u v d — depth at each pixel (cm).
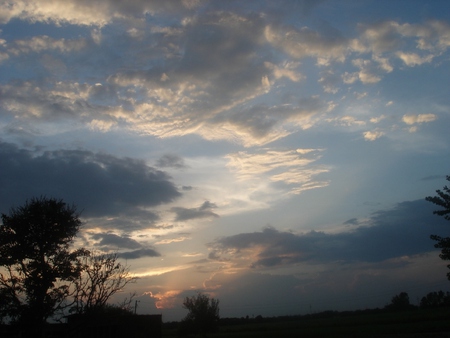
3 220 2694
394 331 6412
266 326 11094
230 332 9212
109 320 2898
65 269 2580
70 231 2791
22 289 2559
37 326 2527
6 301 2486
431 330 6303
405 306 15700
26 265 2630
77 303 2550
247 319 15675
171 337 7700
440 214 2386
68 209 2842
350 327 8306
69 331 2542
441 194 2422
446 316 9194
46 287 2577
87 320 2539
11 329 2552
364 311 17550
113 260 2669
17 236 2627
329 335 6500
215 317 7600
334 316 16462
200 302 7681
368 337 5341
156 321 3366
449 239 2339
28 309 2497
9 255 2602
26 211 2719
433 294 15075
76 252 2642
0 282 2542
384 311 16062
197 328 7475
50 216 2728
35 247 2717
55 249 2703
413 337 5050
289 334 7231
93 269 2620
